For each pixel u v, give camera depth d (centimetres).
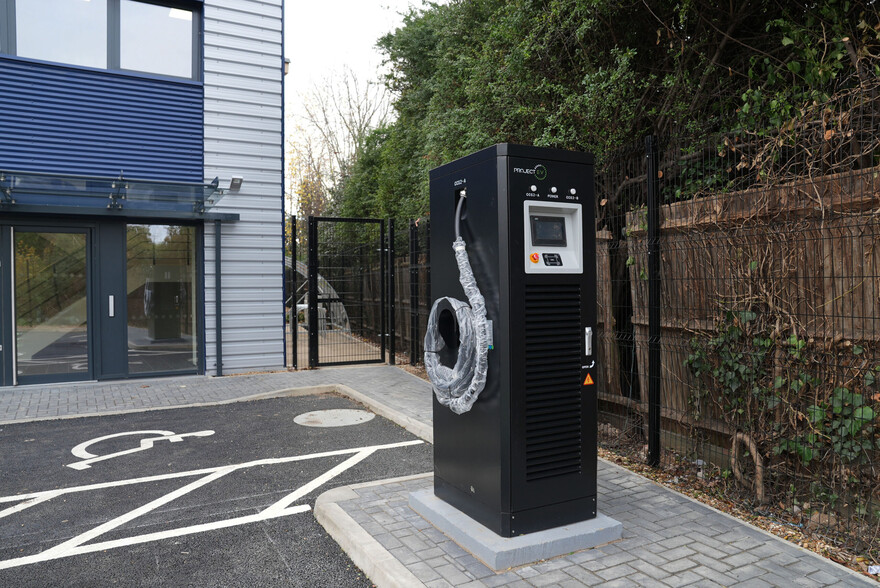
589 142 579
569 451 336
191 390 835
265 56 995
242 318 978
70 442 585
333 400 790
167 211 902
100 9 892
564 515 333
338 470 500
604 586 282
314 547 353
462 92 899
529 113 623
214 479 477
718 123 505
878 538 322
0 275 830
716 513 373
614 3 529
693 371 446
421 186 1138
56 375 870
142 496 439
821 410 345
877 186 316
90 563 333
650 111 547
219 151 962
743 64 504
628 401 526
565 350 337
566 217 344
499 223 323
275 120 1002
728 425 419
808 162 356
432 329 378
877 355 321
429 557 313
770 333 377
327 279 1095
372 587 304
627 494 407
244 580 313
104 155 886
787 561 308
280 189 1006
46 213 841
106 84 888
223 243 963
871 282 324
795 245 362
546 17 573
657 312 458
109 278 893
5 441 588
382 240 1056
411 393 795
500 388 320
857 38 392
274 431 629
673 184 500
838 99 341
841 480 344
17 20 845
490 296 330
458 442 356
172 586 307
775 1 468
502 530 317
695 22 531
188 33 954
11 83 834
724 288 411
